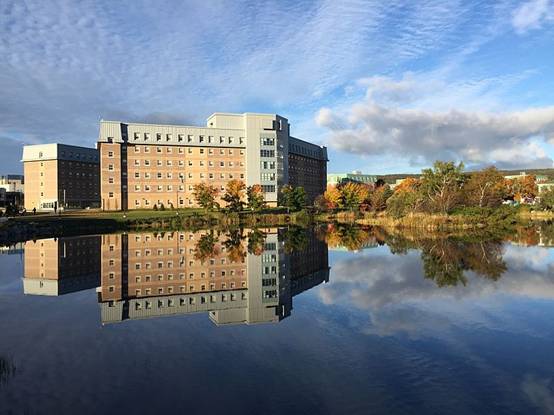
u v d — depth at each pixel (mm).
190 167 113250
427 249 43875
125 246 48125
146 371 12805
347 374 12500
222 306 21344
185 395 11172
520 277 28266
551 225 80562
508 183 131625
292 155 143375
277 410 10352
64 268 33469
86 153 148500
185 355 14203
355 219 96438
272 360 13688
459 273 29969
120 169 105875
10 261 37375
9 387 11742
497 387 11617
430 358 13789
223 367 13094
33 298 23438
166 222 81875
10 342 15695
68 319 18969
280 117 124125
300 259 37812
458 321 18109
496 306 20609
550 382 11930
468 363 13344
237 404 10664
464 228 71125
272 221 93250
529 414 10148
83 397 11078
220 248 46094
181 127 112688
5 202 140000
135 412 10273
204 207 95562
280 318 18906
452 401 10797
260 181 118312
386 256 39062
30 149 140625
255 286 26438
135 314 19859
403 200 79562
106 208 104562
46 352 14547
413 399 10930
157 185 110000
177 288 25953
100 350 14766
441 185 81000
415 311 19844
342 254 40844
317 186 167875
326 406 10547
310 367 13070
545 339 15656
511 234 61281
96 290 25500
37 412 10281
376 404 10633
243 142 118000
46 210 119500
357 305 21188
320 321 18297
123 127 107250
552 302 21375
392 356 13977
